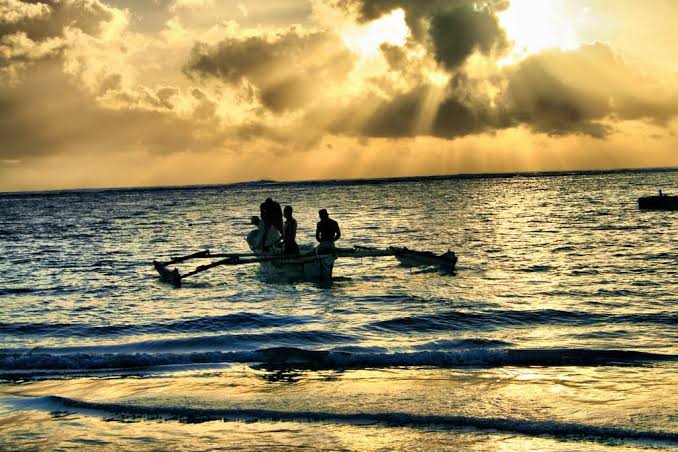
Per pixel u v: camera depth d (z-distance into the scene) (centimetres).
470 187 14838
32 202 15812
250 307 1445
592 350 940
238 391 798
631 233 3158
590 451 591
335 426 672
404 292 1609
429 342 1045
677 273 1802
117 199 16362
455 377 852
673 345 1006
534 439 625
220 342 1070
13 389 823
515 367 898
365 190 16400
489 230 3609
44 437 652
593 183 13825
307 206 7900
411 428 662
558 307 1332
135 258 2644
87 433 661
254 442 630
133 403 749
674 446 599
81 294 1683
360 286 1744
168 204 10944
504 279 1791
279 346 1045
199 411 718
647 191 8856
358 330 1152
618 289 1561
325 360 945
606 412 689
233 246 3116
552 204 6366
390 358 937
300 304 1473
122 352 1020
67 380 866
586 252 2412
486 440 624
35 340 1118
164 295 1655
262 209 2020
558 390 779
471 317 1239
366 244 2956
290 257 1869
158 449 616
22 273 2183
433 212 5697
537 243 2817
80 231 4528
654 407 701
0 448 624
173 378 870
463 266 2097
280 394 782
